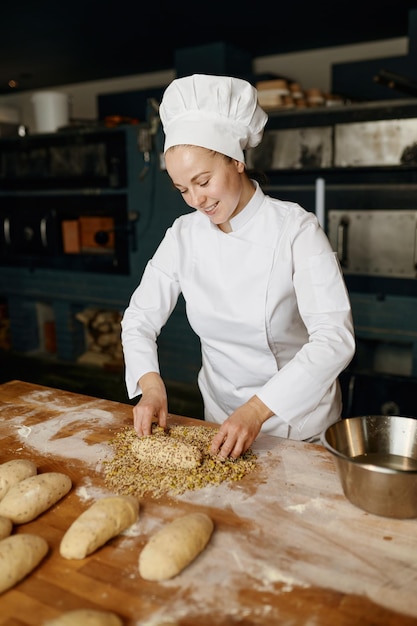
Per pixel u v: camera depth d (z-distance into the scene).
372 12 4.44
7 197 5.48
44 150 5.05
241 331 1.81
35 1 4.15
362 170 3.48
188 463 1.45
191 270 1.86
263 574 1.06
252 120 1.56
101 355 5.52
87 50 5.68
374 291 3.67
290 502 1.29
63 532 1.21
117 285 4.99
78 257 5.16
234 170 1.55
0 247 5.71
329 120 3.53
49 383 5.02
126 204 4.74
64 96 5.26
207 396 2.07
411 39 4.39
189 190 1.53
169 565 1.04
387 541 1.14
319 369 1.50
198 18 4.60
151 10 4.37
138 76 6.98
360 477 1.20
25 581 1.06
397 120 3.30
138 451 1.51
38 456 1.55
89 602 1.00
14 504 1.23
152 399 1.67
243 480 1.39
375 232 3.57
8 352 5.97
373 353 4.07
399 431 1.40
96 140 4.73
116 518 1.17
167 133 1.55
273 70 6.05
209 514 1.25
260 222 1.73
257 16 4.53
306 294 1.62
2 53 5.77
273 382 1.52
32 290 5.61
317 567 1.07
